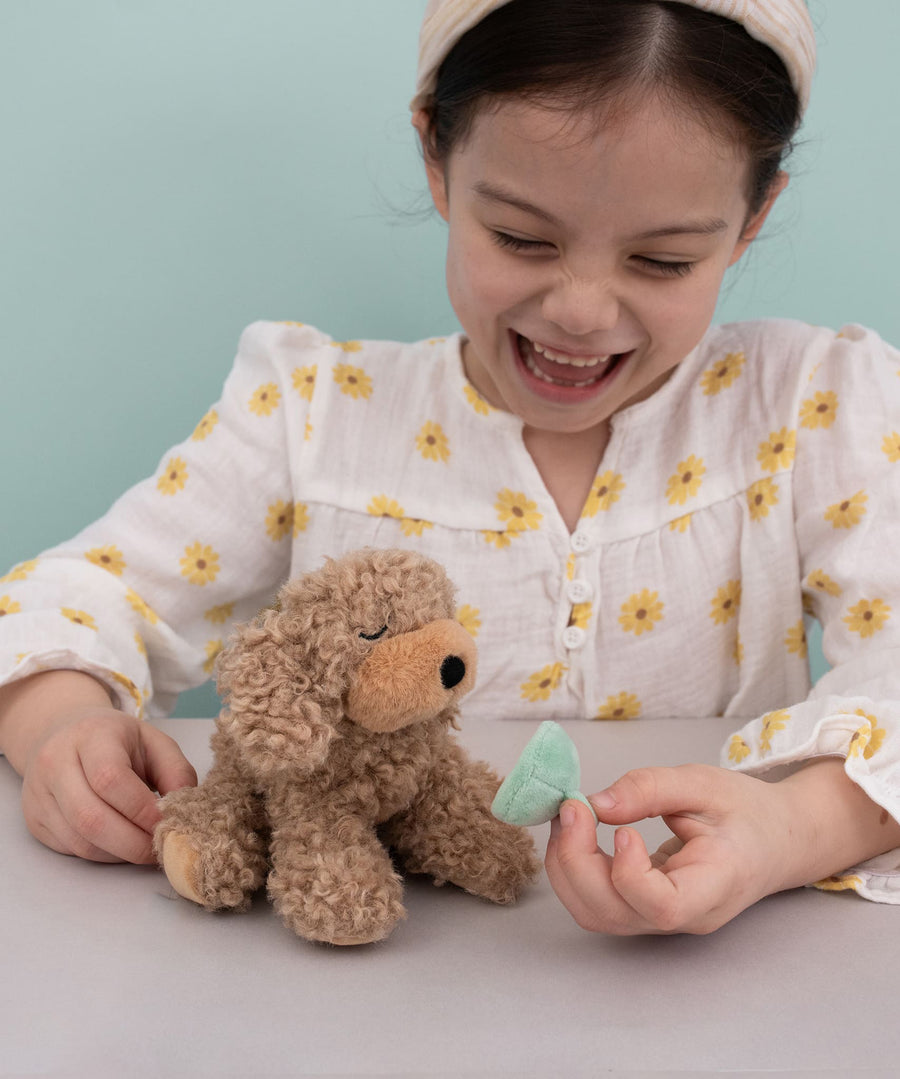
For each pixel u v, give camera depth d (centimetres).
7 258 126
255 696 51
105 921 57
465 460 104
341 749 55
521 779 53
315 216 126
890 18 126
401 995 50
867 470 96
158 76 122
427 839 59
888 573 89
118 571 102
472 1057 45
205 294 127
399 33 122
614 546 101
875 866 65
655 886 51
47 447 131
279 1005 49
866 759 67
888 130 129
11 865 65
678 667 103
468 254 82
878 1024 48
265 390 108
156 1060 45
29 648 84
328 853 53
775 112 79
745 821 59
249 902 58
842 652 90
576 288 77
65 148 124
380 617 53
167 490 106
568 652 101
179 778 70
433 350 110
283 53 122
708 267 80
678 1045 46
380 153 124
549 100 71
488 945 55
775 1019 48
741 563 101
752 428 102
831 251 132
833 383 100
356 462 105
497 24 75
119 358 129
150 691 97
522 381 89
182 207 125
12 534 133
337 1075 43
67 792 65
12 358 128
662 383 104
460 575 102
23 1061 44
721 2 74
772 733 75
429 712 53
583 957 54
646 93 71
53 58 122
